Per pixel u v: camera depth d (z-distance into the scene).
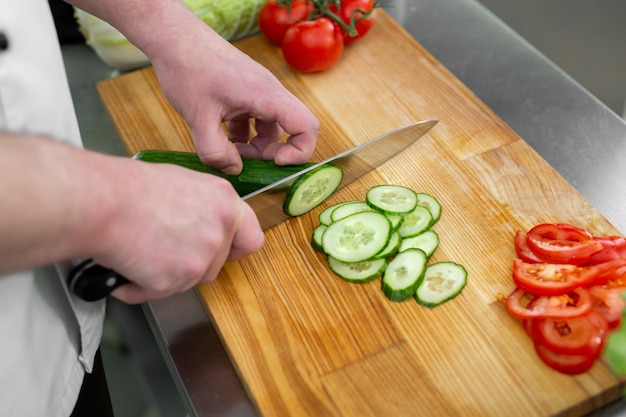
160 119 0.79
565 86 0.81
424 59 0.83
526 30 1.04
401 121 0.77
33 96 0.54
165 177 0.50
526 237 0.64
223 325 0.62
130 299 0.55
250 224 0.57
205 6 0.84
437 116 0.77
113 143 0.82
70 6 0.89
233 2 0.85
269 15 0.84
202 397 0.60
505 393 0.56
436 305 0.61
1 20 0.52
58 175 0.44
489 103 0.80
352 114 0.78
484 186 0.70
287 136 0.76
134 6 0.64
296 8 0.84
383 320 0.61
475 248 0.65
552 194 0.68
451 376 0.57
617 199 0.70
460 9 0.92
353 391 0.57
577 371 0.56
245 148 0.72
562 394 0.56
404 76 0.82
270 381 0.58
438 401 0.56
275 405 0.57
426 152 0.73
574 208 0.67
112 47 0.82
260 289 0.64
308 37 0.79
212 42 0.65
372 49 0.85
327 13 0.82
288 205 0.67
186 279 0.53
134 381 0.77
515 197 0.69
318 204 0.70
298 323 0.61
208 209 0.52
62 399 0.58
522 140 0.73
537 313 0.58
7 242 0.43
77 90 0.87
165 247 0.50
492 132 0.74
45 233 0.44
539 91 0.81
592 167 0.73
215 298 0.63
